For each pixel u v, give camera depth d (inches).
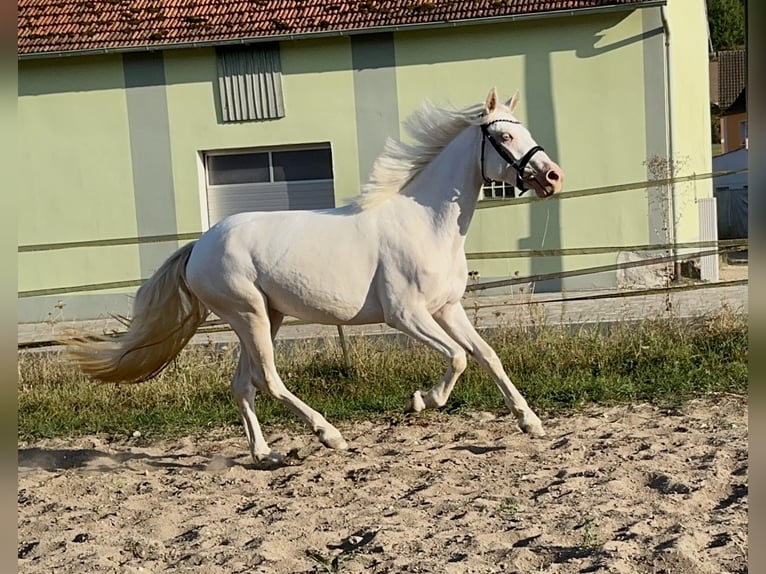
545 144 577.3
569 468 230.8
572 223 574.2
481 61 577.3
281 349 353.4
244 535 196.1
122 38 598.5
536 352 333.4
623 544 173.8
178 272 255.1
